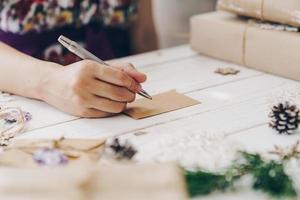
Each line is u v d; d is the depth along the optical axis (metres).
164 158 0.56
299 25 0.76
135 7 1.17
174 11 1.19
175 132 0.62
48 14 1.03
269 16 0.80
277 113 0.61
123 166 0.44
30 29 1.03
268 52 0.80
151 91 0.77
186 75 0.83
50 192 0.41
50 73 0.71
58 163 0.51
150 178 0.43
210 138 0.60
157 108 0.70
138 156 0.56
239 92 0.75
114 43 1.18
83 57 0.70
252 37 0.82
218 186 0.48
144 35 1.21
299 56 0.75
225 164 0.53
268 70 0.81
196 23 0.92
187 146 0.58
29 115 0.69
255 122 0.64
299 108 0.67
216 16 0.91
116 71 0.67
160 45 1.25
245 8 0.83
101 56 1.12
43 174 0.43
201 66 0.87
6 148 0.59
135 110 0.69
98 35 1.11
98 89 0.66
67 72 0.68
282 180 0.48
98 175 0.43
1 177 0.43
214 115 0.67
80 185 0.42
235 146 0.57
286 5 0.76
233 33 0.85
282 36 0.77
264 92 0.74
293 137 0.59
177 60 0.92
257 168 0.50
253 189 0.48
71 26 1.07
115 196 0.41
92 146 0.57
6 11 1.02
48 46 1.06
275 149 0.56
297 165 0.52
